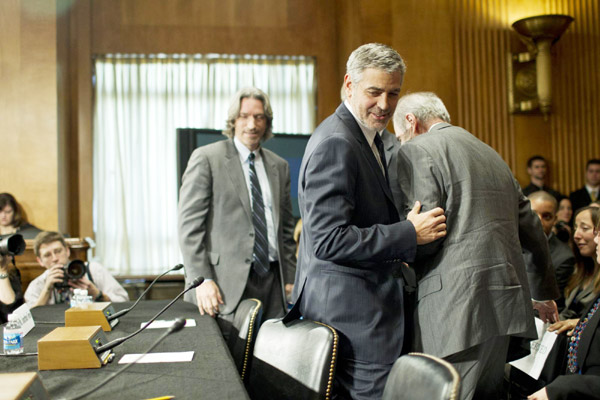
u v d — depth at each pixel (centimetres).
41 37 584
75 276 348
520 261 212
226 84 666
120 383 159
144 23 666
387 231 194
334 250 193
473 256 202
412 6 626
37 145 576
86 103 646
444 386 125
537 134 649
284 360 190
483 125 637
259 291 313
